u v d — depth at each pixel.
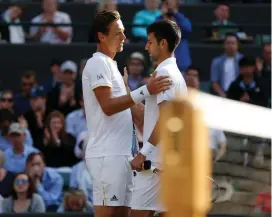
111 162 15.52
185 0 46.88
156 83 14.79
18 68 41.34
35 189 27.19
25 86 36.00
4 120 31.70
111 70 15.64
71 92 34.84
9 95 35.12
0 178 27.50
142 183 15.46
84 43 41.31
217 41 41.66
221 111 4.96
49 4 41.41
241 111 5.21
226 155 7.21
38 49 41.31
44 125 33.28
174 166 4.50
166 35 15.52
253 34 43.34
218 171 7.25
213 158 7.19
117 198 15.62
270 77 36.50
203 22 45.19
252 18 45.66
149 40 15.74
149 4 40.41
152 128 15.29
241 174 7.38
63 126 32.41
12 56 41.38
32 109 34.09
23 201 26.94
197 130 4.50
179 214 4.52
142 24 38.91
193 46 41.16
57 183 28.88
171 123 4.50
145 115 15.46
